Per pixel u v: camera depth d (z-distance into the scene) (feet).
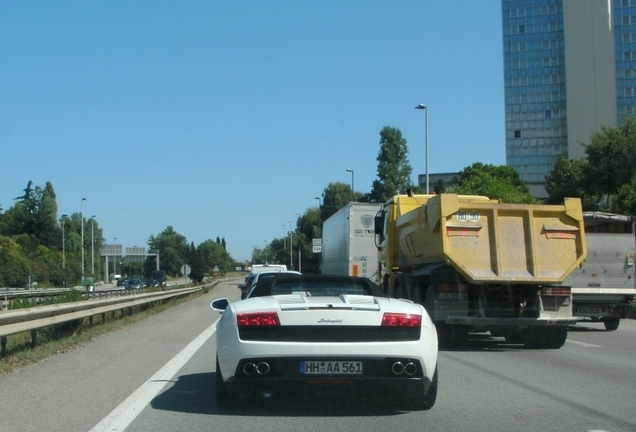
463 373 35.27
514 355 43.68
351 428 22.62
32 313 40.14
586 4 373.40
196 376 33.47
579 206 46.09
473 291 46.60
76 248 383.04
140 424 23.12
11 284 216.54
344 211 91.50
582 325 73.46
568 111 374.84
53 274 242.17
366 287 28.09
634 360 41.06
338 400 26.89
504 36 405.18
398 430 22.41
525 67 401.70
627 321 78.74
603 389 30.37
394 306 23.73
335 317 22.63
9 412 24.98
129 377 33.12
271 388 22.70
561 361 40.50
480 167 267.80
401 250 58.75
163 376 33.40
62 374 34.04
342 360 22.31
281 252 415.85
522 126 400.06
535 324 46.16
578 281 63.05
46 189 422.00
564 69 396.98
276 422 23.45
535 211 45.73
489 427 22.86
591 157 136.15
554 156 395.55
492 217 45.55
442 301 46.42
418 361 22.65
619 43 368.89
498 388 30.53
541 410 25.64
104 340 51.01
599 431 22.39
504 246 45.57
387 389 22.86
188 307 103.45
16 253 225.76
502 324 46.14
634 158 130.21
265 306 23.22
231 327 22.97
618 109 366.84
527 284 46.14
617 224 68.59
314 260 244.42
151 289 165.89
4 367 34.99
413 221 53.21
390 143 259.80
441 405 26.48
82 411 25.16
